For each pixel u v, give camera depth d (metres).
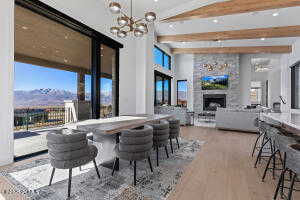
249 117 5.55
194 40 6.79
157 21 5.39
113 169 2.42
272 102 11.15
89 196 1.88
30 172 2.41
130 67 5.73
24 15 3.23
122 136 2.19
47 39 4.11
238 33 6.11
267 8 3.91
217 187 2.13
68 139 1.86
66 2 3.48
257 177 2.43
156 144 2.81
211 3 4.38
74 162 1.91
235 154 3.42
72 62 4.95
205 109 10.37
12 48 2.63
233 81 9.80
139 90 5.95
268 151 3.50
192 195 1.94
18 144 3.77
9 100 2.62
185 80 11.15
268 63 11.77
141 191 2.00
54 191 1.96
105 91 4.96
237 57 9.73
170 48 9.98
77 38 4.32
